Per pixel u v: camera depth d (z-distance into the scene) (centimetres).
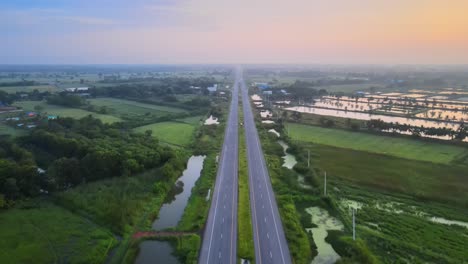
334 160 12781
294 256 6631
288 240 7194
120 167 10956
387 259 6538
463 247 6900
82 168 10456
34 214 8344
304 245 7012
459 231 7588
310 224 8062
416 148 14500
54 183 9544
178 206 9306
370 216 8344
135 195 9456
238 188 10050
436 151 13950
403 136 16600
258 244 7044
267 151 14112
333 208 8838
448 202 9056
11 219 8025
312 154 13550
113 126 17500
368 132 17650
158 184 10038
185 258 6631
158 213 8812
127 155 11431
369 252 6719
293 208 8806
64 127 16538
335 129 18612
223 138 16312
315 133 17662
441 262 6400
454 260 6438
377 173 11319
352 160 12762
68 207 8775
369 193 9769
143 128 18525
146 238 7388
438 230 7619
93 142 13225
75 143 12425
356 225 7906
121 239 7400
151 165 11756
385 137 16612
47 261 6469
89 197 9194
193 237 7319
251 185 10344
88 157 10781
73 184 10169
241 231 7562
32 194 9269
